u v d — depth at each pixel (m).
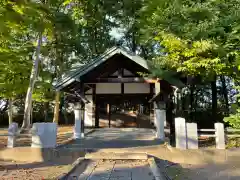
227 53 9.77
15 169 7.20
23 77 14.18
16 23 5.67
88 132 13.39
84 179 5.52
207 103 23.20
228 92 22.11
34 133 8.68
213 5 10.34
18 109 25.72
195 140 8.44
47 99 18.86
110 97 17.22
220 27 9.93
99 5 18.69
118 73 13.11
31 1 5.79
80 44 20.66
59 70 19.58
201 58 10.09
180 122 8.53
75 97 11.52
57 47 18.70
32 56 16.67
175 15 10.52
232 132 9.95
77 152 8.26
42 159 8.43
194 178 6.31
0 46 10.55
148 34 11.79
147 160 7.36
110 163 7.06
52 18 7.39
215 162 8.15
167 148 8.62
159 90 11.90
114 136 11.87
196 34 9.88
